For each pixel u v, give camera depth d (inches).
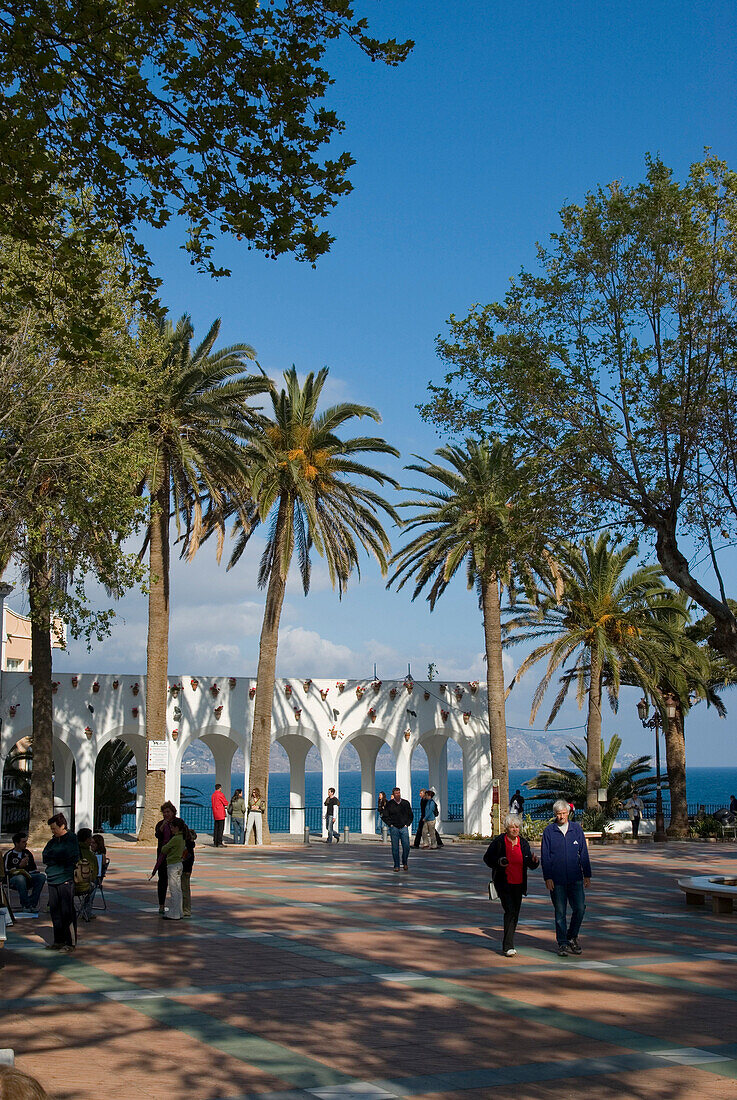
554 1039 361.7
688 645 1715.1
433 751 1851.6
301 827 1770.4
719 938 601.3
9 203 367.6
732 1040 363.6
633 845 1578.5
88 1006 396.8
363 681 1669.5
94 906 693.3
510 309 833.5
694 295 785.6
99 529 1026.7
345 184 367.2
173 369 1216.2
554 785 1967.3
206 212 374.3
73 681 1487.5
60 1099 283.6
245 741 1592.0
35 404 901.2
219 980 450.6
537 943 566.6
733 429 778.8
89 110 371.2
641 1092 303.9
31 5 349.1
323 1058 333.1
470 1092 301.9
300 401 1457.9
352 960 504.1
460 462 1539.1
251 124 358.0
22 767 1707.7
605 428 799.7
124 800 1733.5
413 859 1184.2
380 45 362.0
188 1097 289.3
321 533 1376.7
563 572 1572.3
